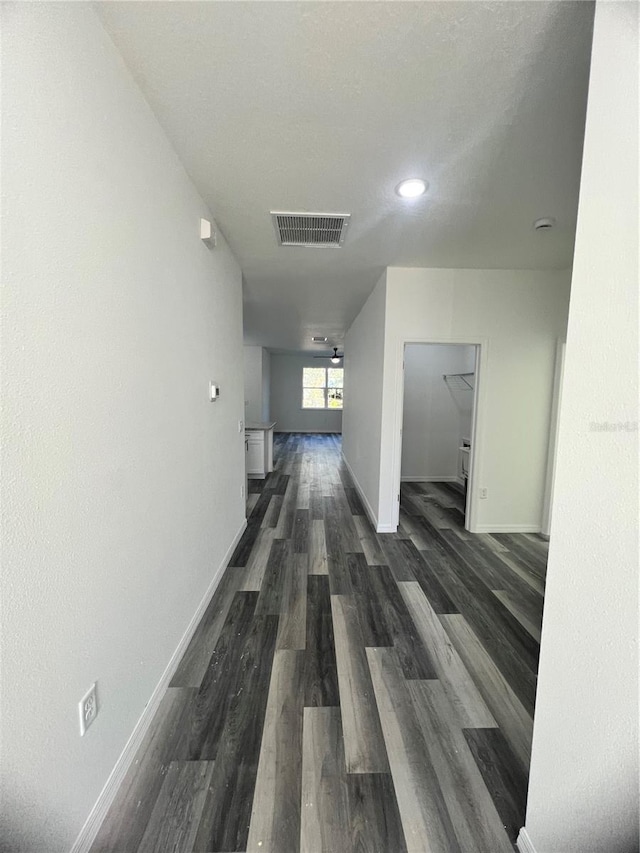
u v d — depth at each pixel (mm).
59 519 845
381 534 3334
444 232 2312
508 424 3322
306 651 1750
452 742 1288
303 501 4324
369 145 1499
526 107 1288
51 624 824
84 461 938
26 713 761
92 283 966
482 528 3410
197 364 1899
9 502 708
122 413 1133
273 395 10859
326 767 1188
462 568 2674
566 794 842
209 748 1246
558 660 857
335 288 3627
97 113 978
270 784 1130
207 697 1466
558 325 3213
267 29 1009
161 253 1423
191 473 1819
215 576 2305
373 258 2818
